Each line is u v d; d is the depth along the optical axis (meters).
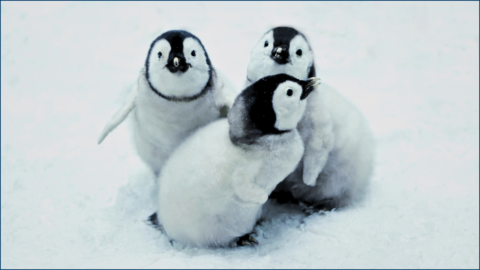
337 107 2.91
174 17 4.08
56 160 3.21
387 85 3.55
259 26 3.94
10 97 3.56
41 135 3.35
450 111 3.40
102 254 2.84
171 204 2.78
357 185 2.96
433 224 2.88
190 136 2.85
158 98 2.85
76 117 3.44
